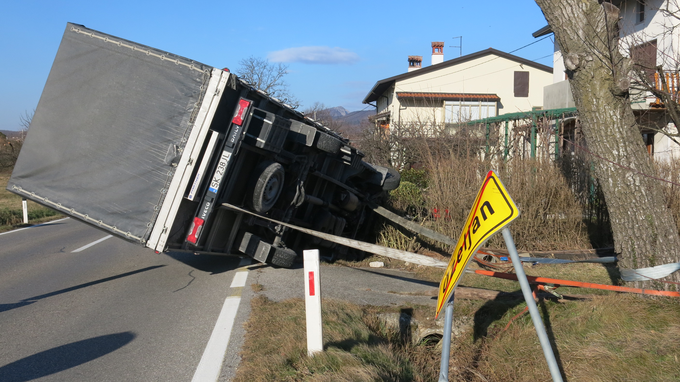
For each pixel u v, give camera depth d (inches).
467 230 116.0
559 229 365.4
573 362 167.9
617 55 195.5
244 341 173.5
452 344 207.5
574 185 374.9
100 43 241.9
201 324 196.4
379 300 237.1
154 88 232.8
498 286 267.4
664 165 351.6
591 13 200.1
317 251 157.5
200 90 227.8
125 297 240.5
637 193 194.1
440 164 397.7
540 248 357.7
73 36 245.6
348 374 141.9
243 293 237.8
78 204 233.8
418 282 288.0
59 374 152.1
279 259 288.5
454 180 376.5
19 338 184.1
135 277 283.3
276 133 265.0
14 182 241.3
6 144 1194.0
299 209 332.2
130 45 238.2
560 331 188.2
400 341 211.2
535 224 360.5
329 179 343.9
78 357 165.5
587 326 185.9
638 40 256.7
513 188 365.4
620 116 197.0
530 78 1453.0
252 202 269.3
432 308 225.3
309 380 139.7
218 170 236.2
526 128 623.8
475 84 1451.8
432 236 350.0
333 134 362.0
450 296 116.3
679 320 171.5
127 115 234.1
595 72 198.1
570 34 204.7
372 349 168.2
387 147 975.6
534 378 169.0
